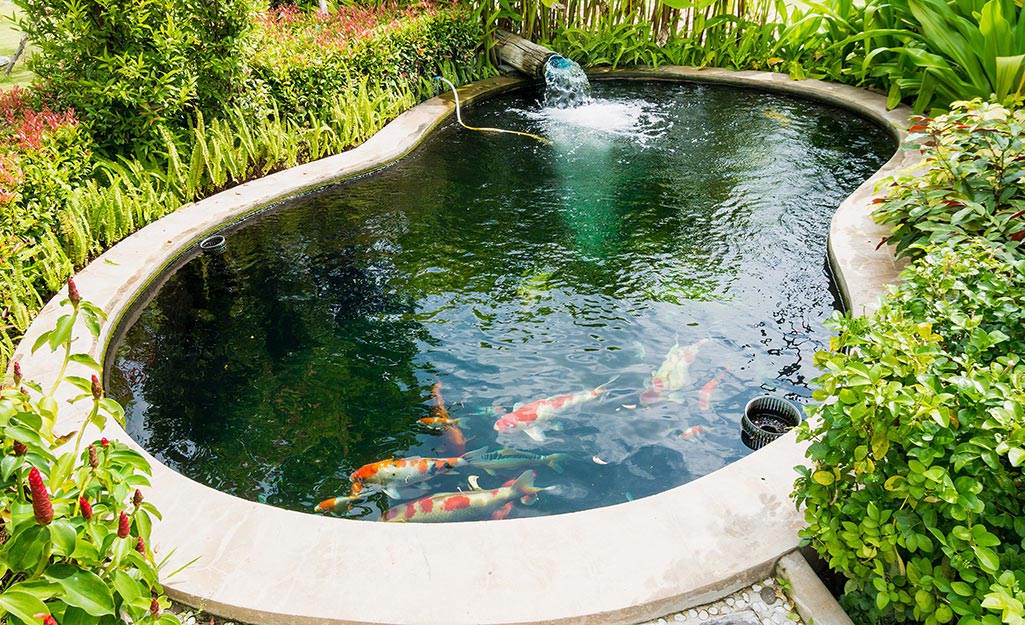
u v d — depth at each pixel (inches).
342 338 179.8
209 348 177.6
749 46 378.6
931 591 86.7
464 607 98.6
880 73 315.9
